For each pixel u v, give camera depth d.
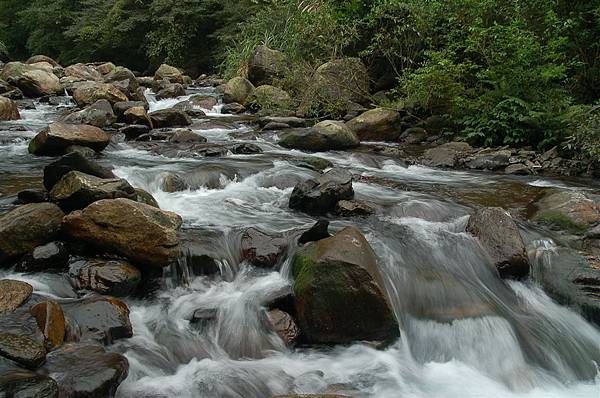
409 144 10.41
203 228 5.33
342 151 9.53
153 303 4.47
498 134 9.73
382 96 12.59
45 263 4.52
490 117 9.75
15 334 3.47
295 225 5.66
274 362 4.12
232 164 7.64
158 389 3.63
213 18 24.62
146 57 27.12
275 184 7.04
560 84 10.43
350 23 13.05
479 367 4.34
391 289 4.78
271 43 16.12
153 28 26.00
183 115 10.73
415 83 10.45
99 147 8.17
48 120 10.73
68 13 30.25
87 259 4.60
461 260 5.25
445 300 4.79
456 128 10.51
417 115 11.32
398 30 11.62
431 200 6.73
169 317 4.34
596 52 10.44
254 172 7.34
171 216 4.94
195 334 4.23
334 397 3.36
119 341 3.94
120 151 8.46
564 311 5.02
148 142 9.09
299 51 13.52
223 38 21.97
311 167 7.91
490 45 9.93
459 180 7.96
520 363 4.39
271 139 10.08
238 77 14.18
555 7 10.27
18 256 4.53
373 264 4.57
